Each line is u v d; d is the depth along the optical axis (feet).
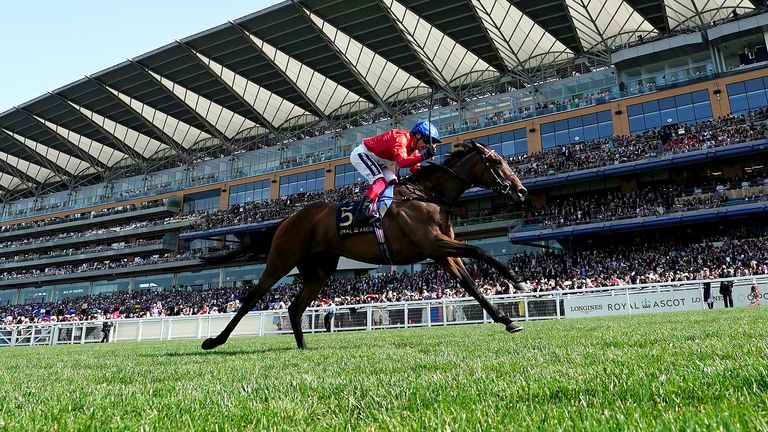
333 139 175.73
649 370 9.52
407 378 10.50
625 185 129.39
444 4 123.65
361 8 126.11
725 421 5.45
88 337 73.15
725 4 128.26
